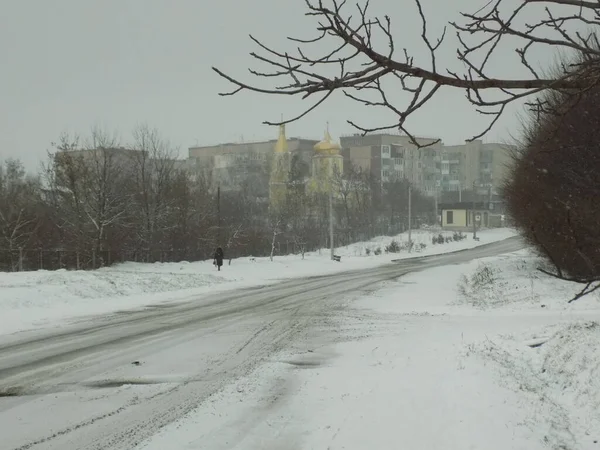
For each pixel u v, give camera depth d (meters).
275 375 11.02
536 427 7.05
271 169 87.50
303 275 39.00
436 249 65.94
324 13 3.08
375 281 33.72
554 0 3.14
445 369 9.95
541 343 11.85
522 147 26.38
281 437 7.39
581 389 8.58
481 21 3.30
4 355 13.23
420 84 3.21
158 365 12.08
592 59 3.29
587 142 14.38
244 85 3.13
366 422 7.53
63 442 7.39
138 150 45.19
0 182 42.53
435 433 6.87
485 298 24.34
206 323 18.27
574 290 21.97
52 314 20.23
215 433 7.63
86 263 38.53
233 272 38.53
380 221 84.44
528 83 3.27
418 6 3.12
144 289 27.98
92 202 38.94
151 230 44.12
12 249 37.03
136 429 7.88
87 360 12.61
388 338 14.79
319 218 69.81
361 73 3.21
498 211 103.75
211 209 50.94
